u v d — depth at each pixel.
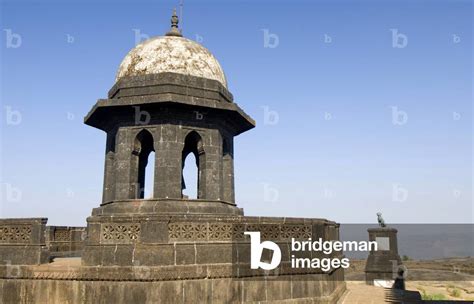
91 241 10.22
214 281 10.18
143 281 9.61
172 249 9.93
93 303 9.77
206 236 10.45
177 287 9.75
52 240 15.66
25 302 10.27
